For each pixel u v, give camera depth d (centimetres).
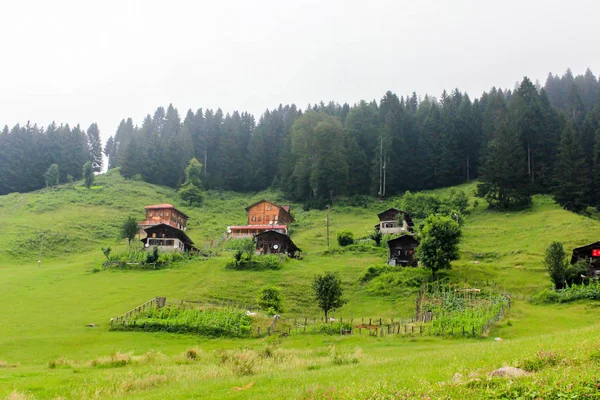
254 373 2719
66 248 10638
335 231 11700
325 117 16212
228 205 15362
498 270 7325
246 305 6188
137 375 2752
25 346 4366
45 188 15962
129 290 6862
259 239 9469
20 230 11394
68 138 18600
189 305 5816
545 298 5891
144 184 16688
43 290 6938
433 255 6931
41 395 2267
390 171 14688
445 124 15288
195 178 15862
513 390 1576
